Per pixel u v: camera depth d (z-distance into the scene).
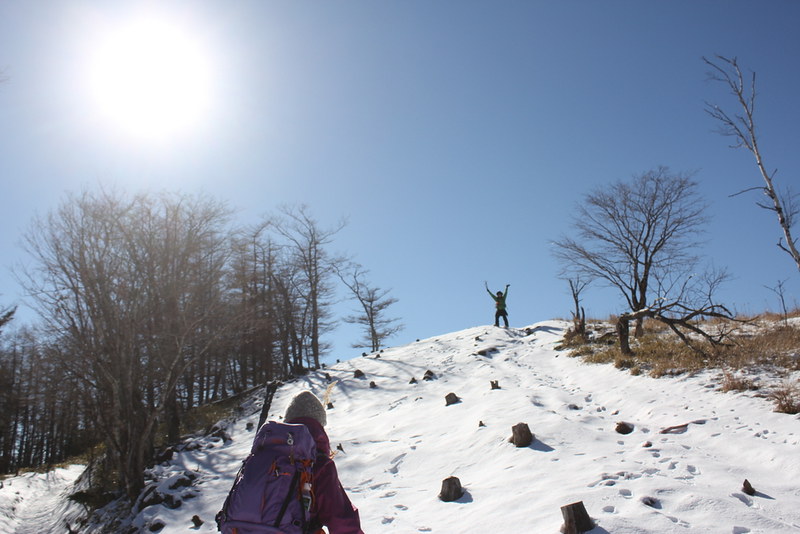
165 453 15.12
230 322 17.92
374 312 37.12
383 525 6.72
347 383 19.28
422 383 16.95
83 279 14.41
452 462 9.02
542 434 8.95
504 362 17.58
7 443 31.50
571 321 23.31
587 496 6.04
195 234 17.44
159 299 16.20
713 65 10.73
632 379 11.78
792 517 5.22
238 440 15.80
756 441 7.33
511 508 6.29
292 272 31.92
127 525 11.09
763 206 10.16
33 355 18.58
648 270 19.75
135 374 15.08
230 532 2.93
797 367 9.84
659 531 4.99
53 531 15.42
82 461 28.41
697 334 14.95
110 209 15.47
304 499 2.97
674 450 7.46
